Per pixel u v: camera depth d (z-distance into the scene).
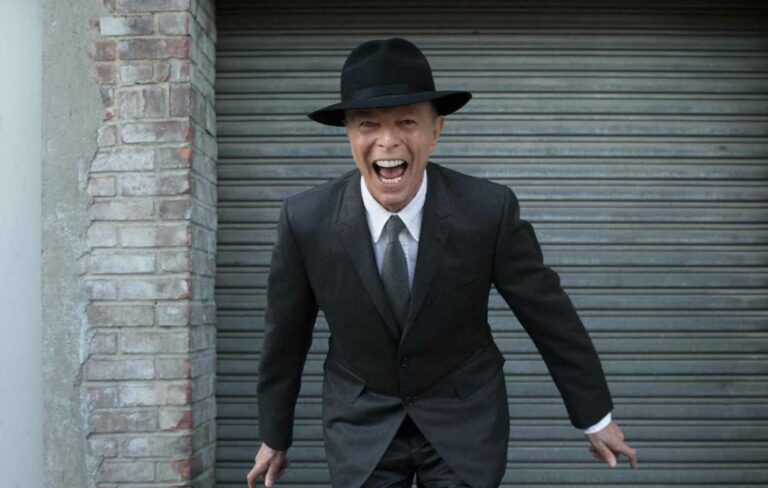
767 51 3.39
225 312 3.34
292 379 2.22
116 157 2.93
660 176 3.37
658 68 3.38
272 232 3.36
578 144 3.38
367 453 2.03
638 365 3.33
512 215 2.02
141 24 2.94
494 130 3.38
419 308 1.97
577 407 2.06
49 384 2.89
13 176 3.08
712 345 3.33
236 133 3.38
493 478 1.98
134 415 2.88
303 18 3.40
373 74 1.89
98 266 2.91
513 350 3.34
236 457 3.30
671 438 3.31
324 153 3.38
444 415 2.03
